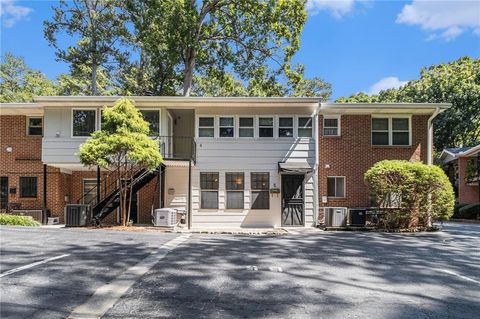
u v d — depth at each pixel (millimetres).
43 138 16281
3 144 17750
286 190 16719
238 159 16719
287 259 8023
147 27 23109
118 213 15750
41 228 12625
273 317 4570
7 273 6094
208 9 24406
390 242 11242
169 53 23578
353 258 8359
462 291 5891
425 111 17156
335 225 15203
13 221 13758
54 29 26922
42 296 5066
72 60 27719
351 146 17297
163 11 21953
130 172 15016
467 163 27562
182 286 5762
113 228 13305
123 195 14617
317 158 16766
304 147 16750
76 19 26984
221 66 25359
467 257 8852
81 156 13258
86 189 18359
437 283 6332
